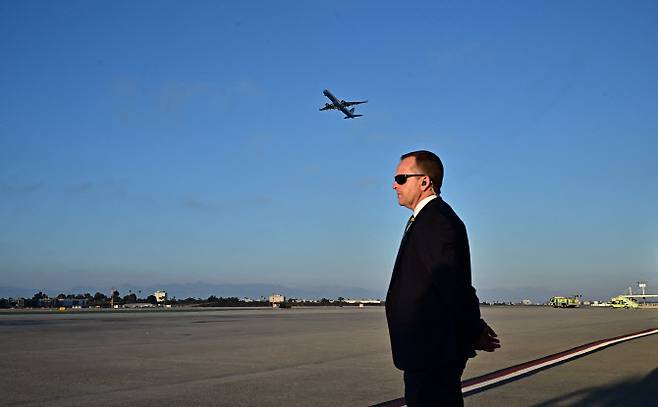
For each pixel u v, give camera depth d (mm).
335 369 11961
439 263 3516
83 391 9203
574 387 9648
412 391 3689
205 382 10156
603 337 21344
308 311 62531
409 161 3889
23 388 9484
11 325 28406
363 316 44094
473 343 3699
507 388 9547
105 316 42250
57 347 16516
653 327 28734
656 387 9656
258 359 13719
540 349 16391
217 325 29188
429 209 3715
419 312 3613
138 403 8227
